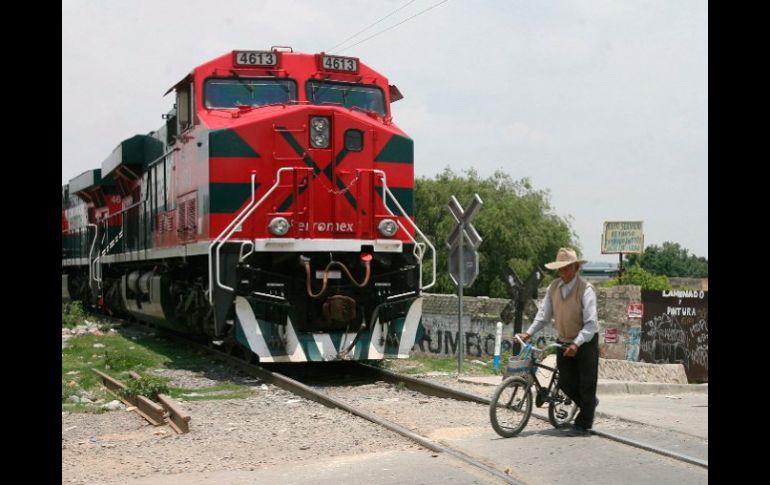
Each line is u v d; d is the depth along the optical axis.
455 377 14.05
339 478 6.95
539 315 9.02
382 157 13.91
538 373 9.35
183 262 15.93
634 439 8.48
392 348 13.79
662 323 17.00
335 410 10.23
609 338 16.77
